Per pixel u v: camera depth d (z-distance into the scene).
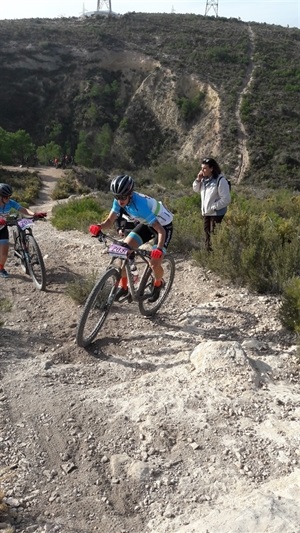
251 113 70.44
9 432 3.68
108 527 2.91
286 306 5.21
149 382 4.29
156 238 5.47
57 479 3.27
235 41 94.88
